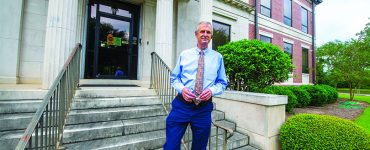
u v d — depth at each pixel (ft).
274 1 41.81
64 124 9.93
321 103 34.40
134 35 23.85
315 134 11.48
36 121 6.02
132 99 14.46
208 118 7.02
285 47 44.29
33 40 18.19
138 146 10.63
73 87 12.60
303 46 49.11
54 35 13.80
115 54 22.35
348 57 39.88
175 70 7.39
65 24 14.16
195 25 28.22
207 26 7.09
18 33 17.21
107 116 12.25
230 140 13.41
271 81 20.44
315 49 52.34
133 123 12.07
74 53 12.42
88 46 20.70
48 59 13.67
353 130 11.31
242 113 15.08
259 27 38.11
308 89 34.12
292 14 46.52
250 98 14.38
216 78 7.47
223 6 32.04
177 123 6.91
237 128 15.35
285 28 43.78
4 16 16.67
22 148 4.96
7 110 11.10
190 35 27.61
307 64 50.62
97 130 10.74
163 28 19.51
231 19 33.47
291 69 21.94
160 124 12.73
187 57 7.21
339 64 40.78
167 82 14.61
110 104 13.56
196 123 6.89
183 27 26.96
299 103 30.12
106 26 22.02
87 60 20.56
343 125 11.55
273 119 13.61
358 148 10.82
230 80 21.43
